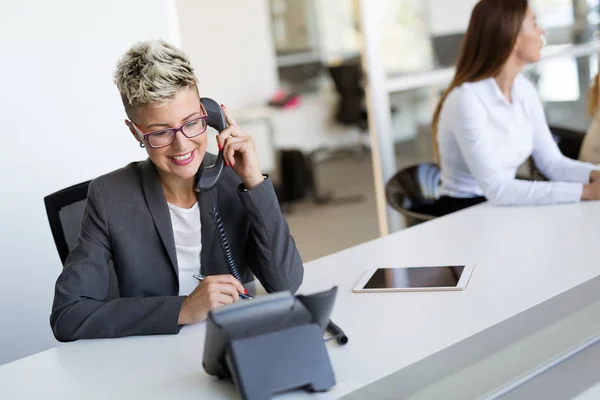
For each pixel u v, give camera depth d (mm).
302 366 1226
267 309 1227
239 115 6621
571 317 1443
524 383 1295
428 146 4289
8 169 2879
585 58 4891
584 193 2277
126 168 1820
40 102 2916
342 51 8680
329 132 8133
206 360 1296
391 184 2938
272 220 1773
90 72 3012
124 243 1744
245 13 7090
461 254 1892
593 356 1377
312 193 6445
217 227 1800
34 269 2961
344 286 1764
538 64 4664
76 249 1727
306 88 8617
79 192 2133
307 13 8555
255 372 1196
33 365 1494
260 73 7254
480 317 1479
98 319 1587
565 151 3438
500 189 2393
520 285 1623
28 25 2861
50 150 2955
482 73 2760
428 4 4164
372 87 4062
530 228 2062
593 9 4898
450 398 1204
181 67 1581
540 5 4648
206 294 1561
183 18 6672
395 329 1470
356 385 1252
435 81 4230
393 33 4074
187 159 1632
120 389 1343
